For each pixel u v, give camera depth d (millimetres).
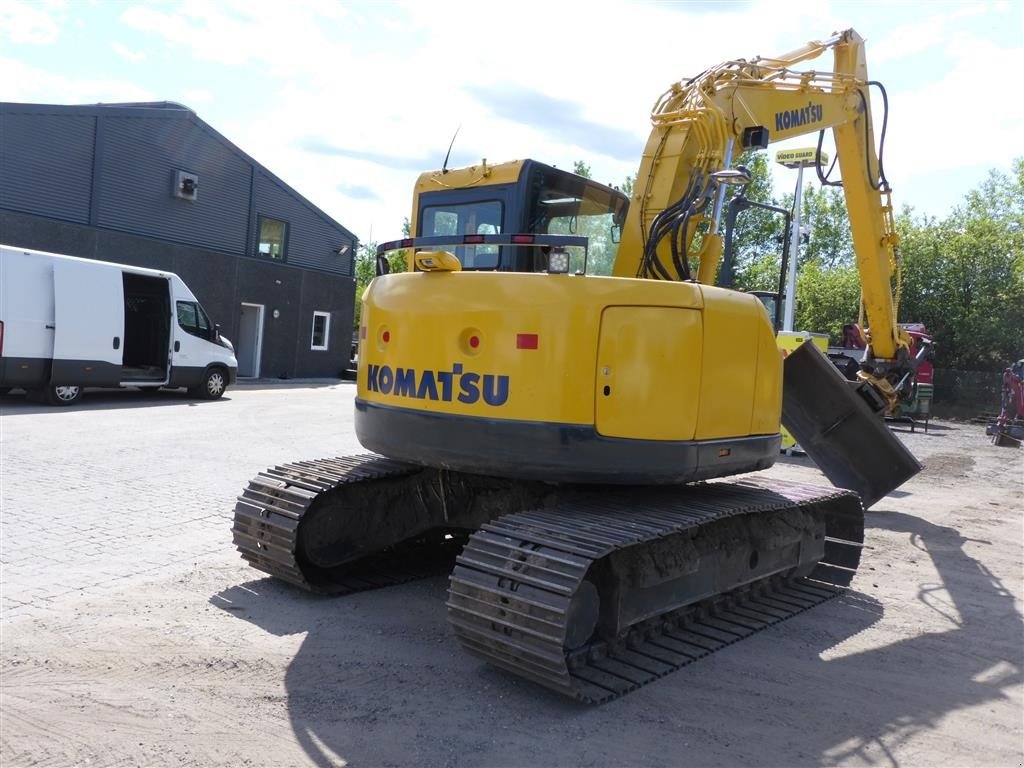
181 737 3527
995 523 9094
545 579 3922
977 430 22094
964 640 5270
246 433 12320
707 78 5910
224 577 5719
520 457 4426
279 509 5406
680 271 5520
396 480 6070
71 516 6977
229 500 7859
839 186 7988
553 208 5711
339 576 5871
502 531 4336
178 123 20797
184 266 21078
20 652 4293
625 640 4637
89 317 14422
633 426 4379
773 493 5770
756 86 6309
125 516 7082
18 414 13016
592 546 4004
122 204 19625
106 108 19000
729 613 5508
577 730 3768
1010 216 32250
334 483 5508
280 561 5355
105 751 3377
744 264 38938
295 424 13625
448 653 4621
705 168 5664
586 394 4348
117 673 4121
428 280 4809
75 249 18484
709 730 3836
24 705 3734
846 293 33688
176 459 9836
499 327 4484
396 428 4852
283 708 3852
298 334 24938
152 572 5719
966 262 30328
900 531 8484
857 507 6426
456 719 3822
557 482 4617
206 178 21750
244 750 3449
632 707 4039
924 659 4906
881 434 7848
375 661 4457
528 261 5363
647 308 4422
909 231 31625
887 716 4094
